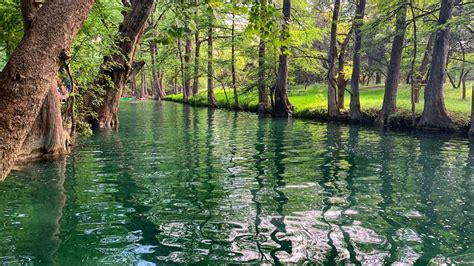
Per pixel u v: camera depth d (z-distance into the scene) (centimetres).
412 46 2578
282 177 849
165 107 3888
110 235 504
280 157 1105
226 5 484
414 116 1881
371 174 891
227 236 502
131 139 1477
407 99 2600
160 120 2380
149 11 1706
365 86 3888
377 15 2145
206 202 654
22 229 523
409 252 461
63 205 631
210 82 3809
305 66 2922
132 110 3391
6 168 383
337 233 518
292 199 678
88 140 1436
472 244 487
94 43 1338
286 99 2725
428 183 810
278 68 2755
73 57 1214
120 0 1848
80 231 518
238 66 3838
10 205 630
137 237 497
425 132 1766
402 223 563
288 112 2686
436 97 1788
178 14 442
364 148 1283
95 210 607
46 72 397
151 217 575
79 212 596
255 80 3181
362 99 2797
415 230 535
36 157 1017
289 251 457
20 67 384
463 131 1708
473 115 1622
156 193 709
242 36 2916
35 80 389
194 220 564
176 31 450
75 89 1343
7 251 453
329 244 480
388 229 538
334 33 2375
